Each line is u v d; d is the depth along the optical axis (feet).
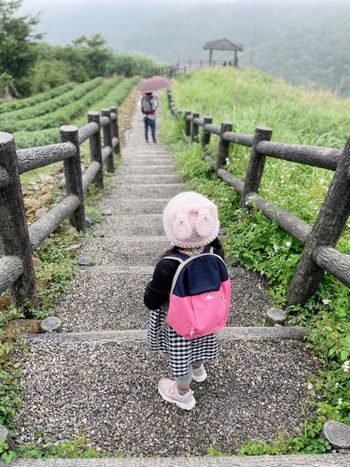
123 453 5.30
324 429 5.28
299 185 13.20
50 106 52.44
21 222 7.14
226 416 5.90
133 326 8.18
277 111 30.32
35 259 9.88
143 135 40.68
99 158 17.54
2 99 64.95
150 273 10.05
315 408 5.98
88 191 17.29
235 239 11.19
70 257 11.00
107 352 6.99
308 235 7.91
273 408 6.02
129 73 107.24
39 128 37.52
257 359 6.93
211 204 4.97
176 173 23.25
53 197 14.32
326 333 6.97
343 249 8.68
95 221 14.33
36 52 75.36
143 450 5.35
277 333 7.45
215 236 4.91
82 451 5.30
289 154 9.29
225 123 16.87
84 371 6.58
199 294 4.99
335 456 4.88
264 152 11.11
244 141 13.32
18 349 6.89
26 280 7.57
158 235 13.56
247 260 10.42
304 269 7.89
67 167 11.63
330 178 14.61
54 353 6.89
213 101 44.04
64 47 103.14
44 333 7.41
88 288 9.34
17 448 5.15
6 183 6.55
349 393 5.91
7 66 73.00
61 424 5.65
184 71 111.65
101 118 18.93
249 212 12.05
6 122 36.24
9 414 5.68
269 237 10.31
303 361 6.88
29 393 6.10
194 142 28.81
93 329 8.00
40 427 5.58
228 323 8.27
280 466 4.72
